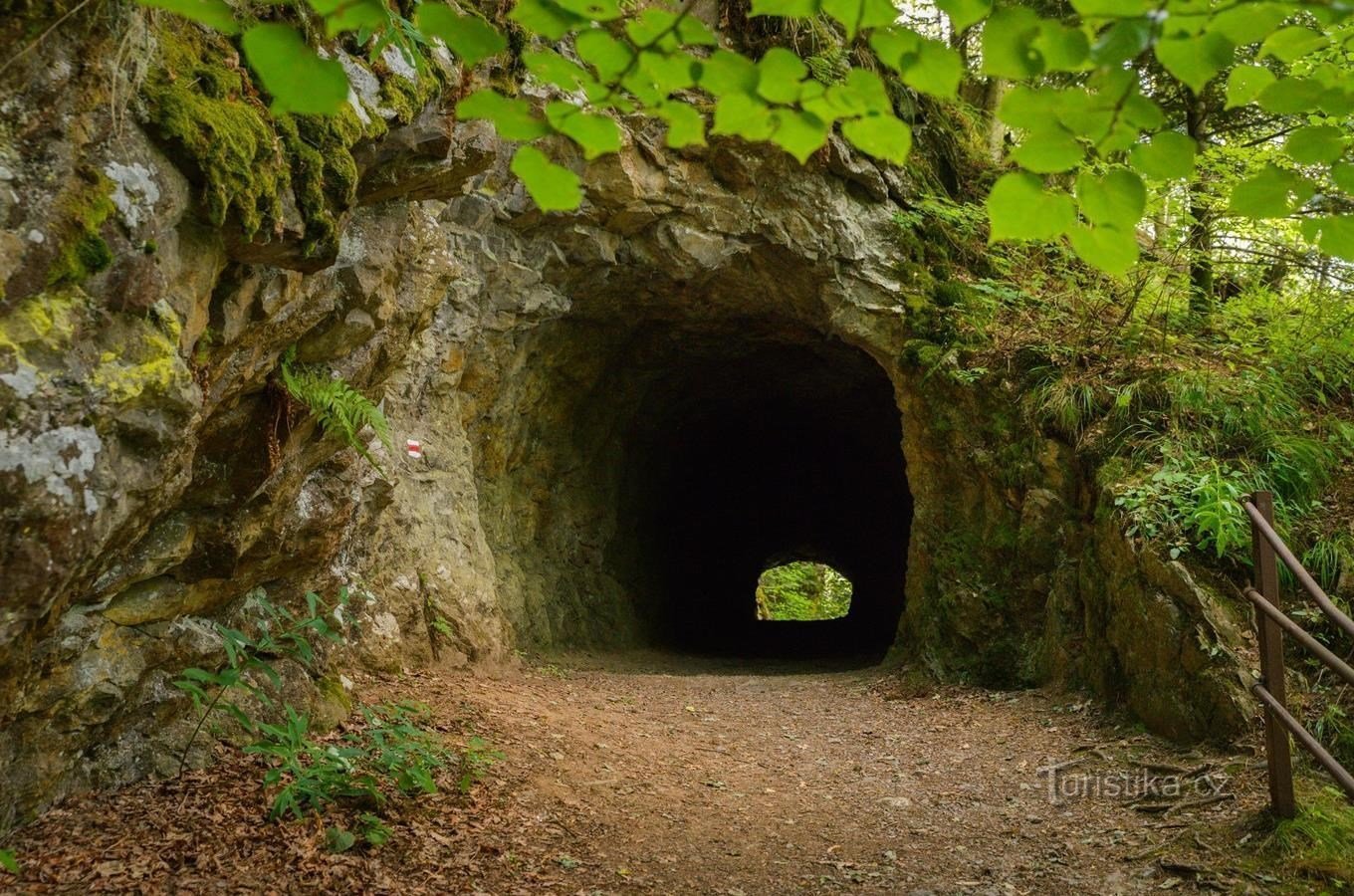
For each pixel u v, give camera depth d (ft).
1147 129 5.16
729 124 5.51
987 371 27.63
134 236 8.28
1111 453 23.32
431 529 24.45
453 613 23.53
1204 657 17.54
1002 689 24.79
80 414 7.99
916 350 29.68
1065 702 21.66
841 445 53.88
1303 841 12.61
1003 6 4.73
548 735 17.62
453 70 13.57
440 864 11.35
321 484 15.03
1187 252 26.71
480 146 14.65
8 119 7.42
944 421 28.48
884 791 16.98
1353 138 17.51
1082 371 25.94
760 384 45.06
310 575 15.64
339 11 4.75
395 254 13.84
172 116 8.63
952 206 31.58
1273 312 25.71
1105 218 5.34
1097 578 21.67
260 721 13.28
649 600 46.24
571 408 36.83
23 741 10.02
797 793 16.78
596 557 40.22
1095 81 4.93
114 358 8.29
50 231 7.59
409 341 16.05
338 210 11.06
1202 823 13.98
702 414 48.01
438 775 13.85
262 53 4.34
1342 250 5.86
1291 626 11.94
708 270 30.83
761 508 61.31
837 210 30.07
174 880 9.67
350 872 10.64
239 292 10.48
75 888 9.18
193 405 9.22
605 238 29.45
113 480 8.51
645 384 40.93
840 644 54.80
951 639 26.58
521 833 12.79
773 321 35.40
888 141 5.39
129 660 11.23
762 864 13.25
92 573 9.50
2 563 7.61
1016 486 25.93
